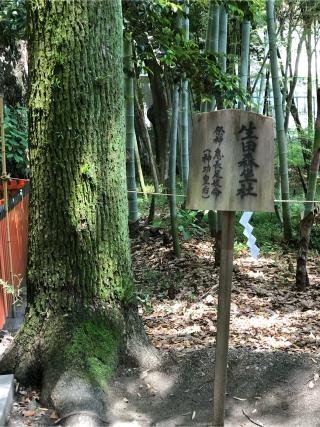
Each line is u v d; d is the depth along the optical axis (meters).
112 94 3.42
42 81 3.32
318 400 3.23
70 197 3.37
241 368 3.51
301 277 5.90
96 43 3.32
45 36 3.29
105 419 3.07
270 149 2.52
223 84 5.65
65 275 3.42
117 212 3.52
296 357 3.61
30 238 3.51
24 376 3.40
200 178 2.67
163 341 4.33
